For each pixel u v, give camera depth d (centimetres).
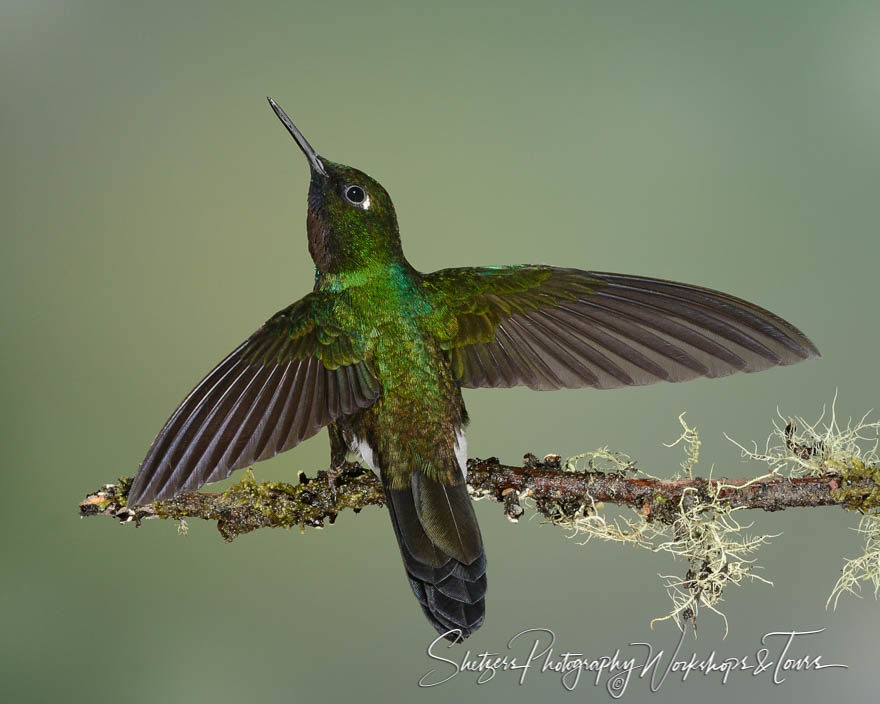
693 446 241
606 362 242
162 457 239
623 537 241
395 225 243
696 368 242
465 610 239
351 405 241
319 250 243
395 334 242
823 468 241
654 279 242
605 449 242
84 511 241
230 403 240
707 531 241
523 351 242
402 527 240
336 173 243
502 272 243
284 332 241
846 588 241
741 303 241
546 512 241
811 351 241
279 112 243
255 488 241
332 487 241
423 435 241
